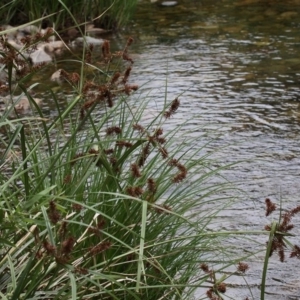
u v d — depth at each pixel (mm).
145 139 2783
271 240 2289
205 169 5266
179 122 6367
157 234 3080
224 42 9594
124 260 2939
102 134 5125
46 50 9227
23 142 2748
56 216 2170
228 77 7949
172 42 9695
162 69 8242
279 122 6500
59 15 10117
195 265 3404
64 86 7555
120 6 10633
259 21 10750
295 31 10008
